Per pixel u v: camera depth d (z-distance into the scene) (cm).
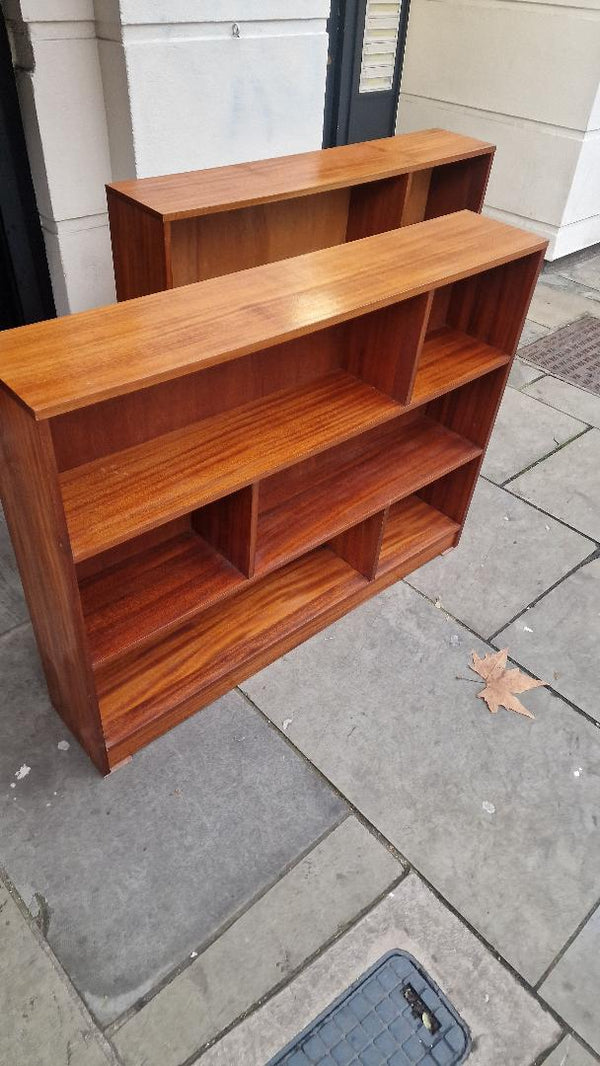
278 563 225
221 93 320
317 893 199
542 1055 174
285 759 229
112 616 207
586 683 262
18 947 183
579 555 317
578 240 581
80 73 295
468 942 192
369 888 201
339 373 237
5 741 228
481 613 286
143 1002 176
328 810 217
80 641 180
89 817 211
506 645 274
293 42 330
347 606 278
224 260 260
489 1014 179
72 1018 172
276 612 259
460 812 220
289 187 242
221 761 227
